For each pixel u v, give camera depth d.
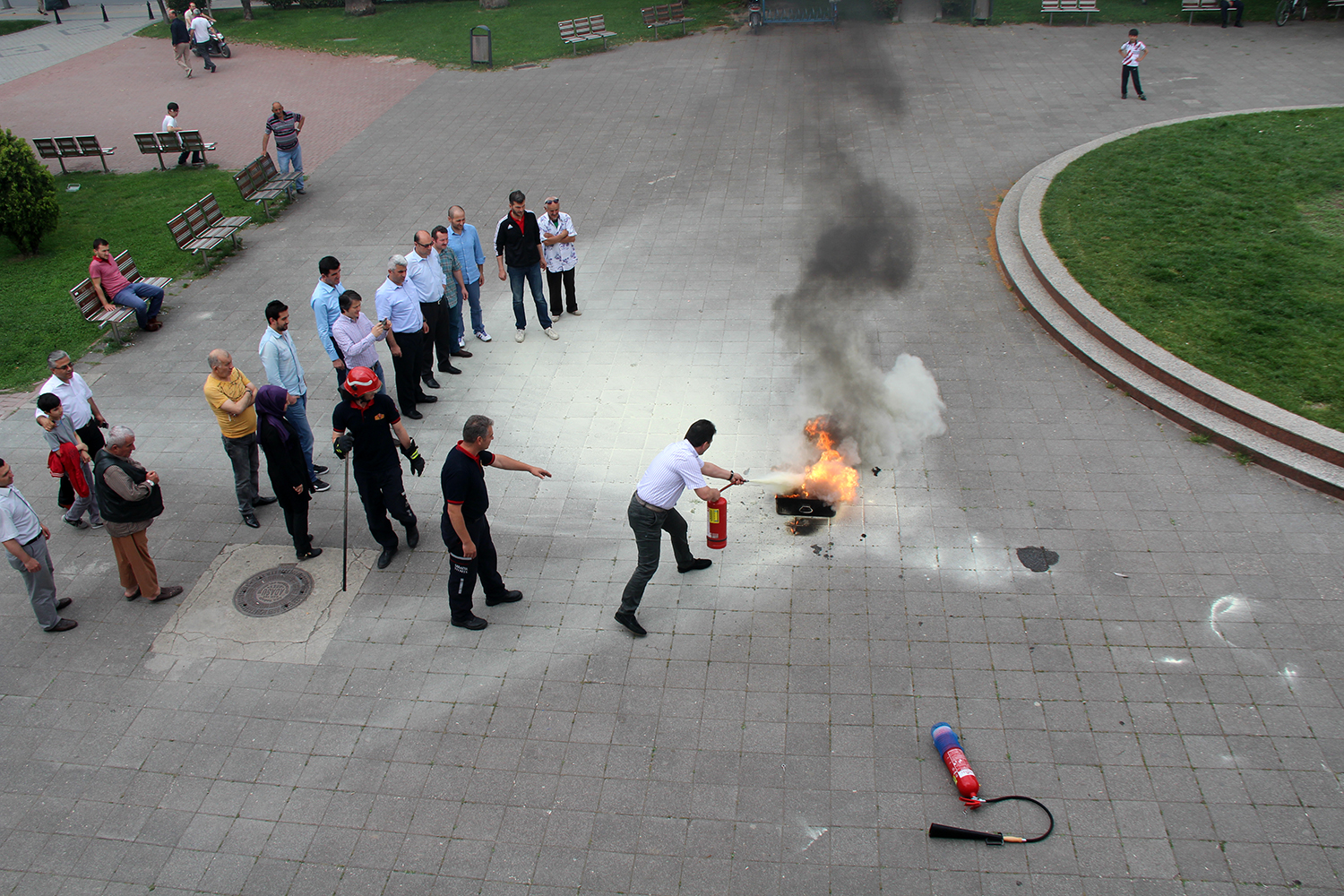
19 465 9.37
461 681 6.69
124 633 7.27
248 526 8.41
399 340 9.44
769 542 7.79
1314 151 13.55
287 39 25.56
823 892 5.23
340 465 9.24
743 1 25.47
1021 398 9.42
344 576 7.40
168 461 9.34
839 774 5.88
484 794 5.89
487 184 15.64
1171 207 12.39
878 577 7.38
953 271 11.92
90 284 11.22
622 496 8.47
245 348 11.38
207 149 17.89
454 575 6.83
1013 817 5.56
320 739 6.32
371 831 5.71
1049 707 6.22
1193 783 5.68
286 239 14.13
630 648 6.88
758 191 14.65
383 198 15.38
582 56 22.19
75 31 28.28
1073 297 10.51
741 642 6.87
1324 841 5.32
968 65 19.66
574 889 5.32
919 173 14.82
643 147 16.69
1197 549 7.42
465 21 25.94
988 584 7.23
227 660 6.98
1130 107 16.78
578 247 13.28
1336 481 7.76
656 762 6.02
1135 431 8.84
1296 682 6.28
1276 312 9.92
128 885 5.48
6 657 7.10
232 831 5.76
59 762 6.25
